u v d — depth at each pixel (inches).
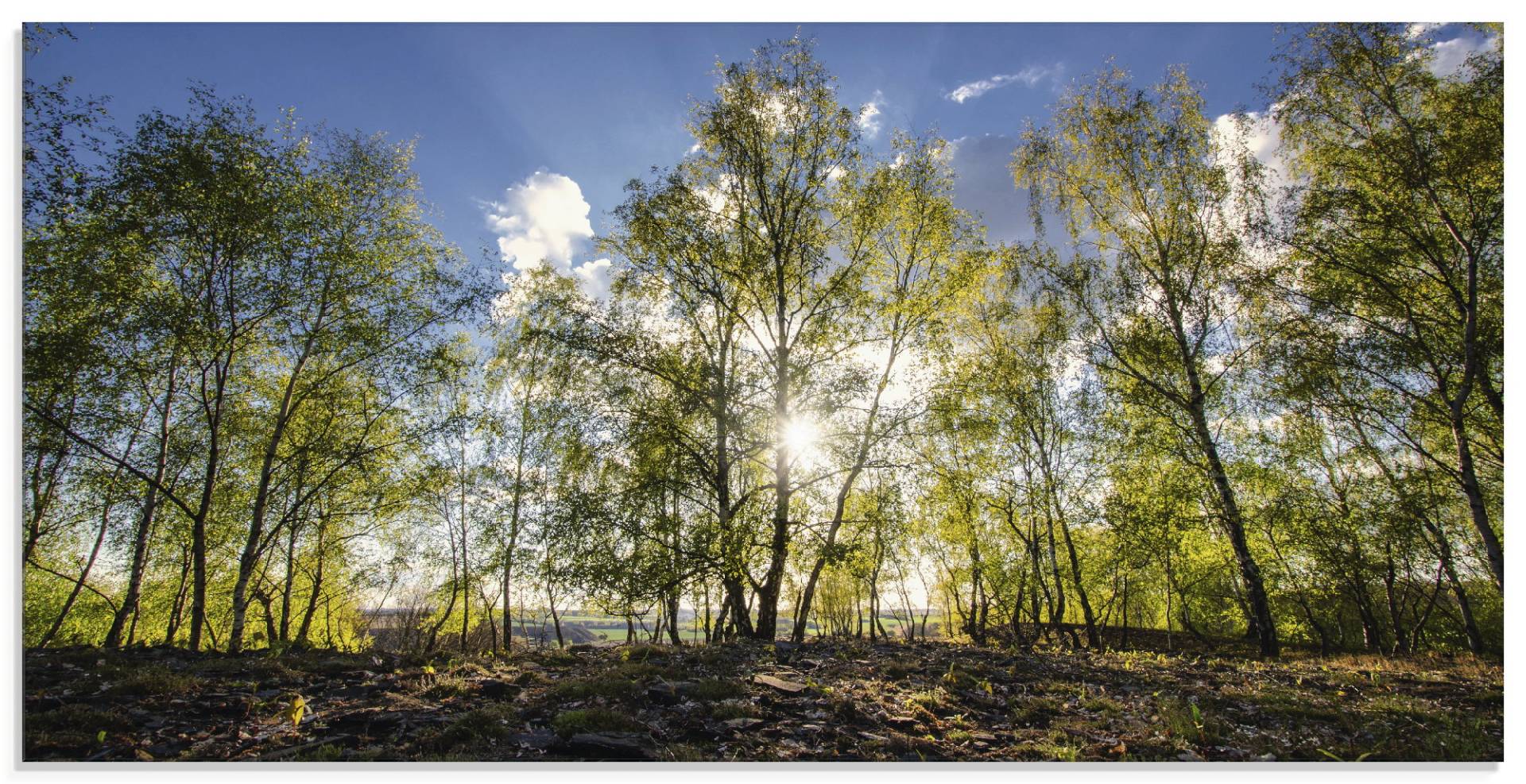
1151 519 666.2
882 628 1044.5
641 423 534.3
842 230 623.8
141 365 479.5
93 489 553.0
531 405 760.3
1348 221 563.2
